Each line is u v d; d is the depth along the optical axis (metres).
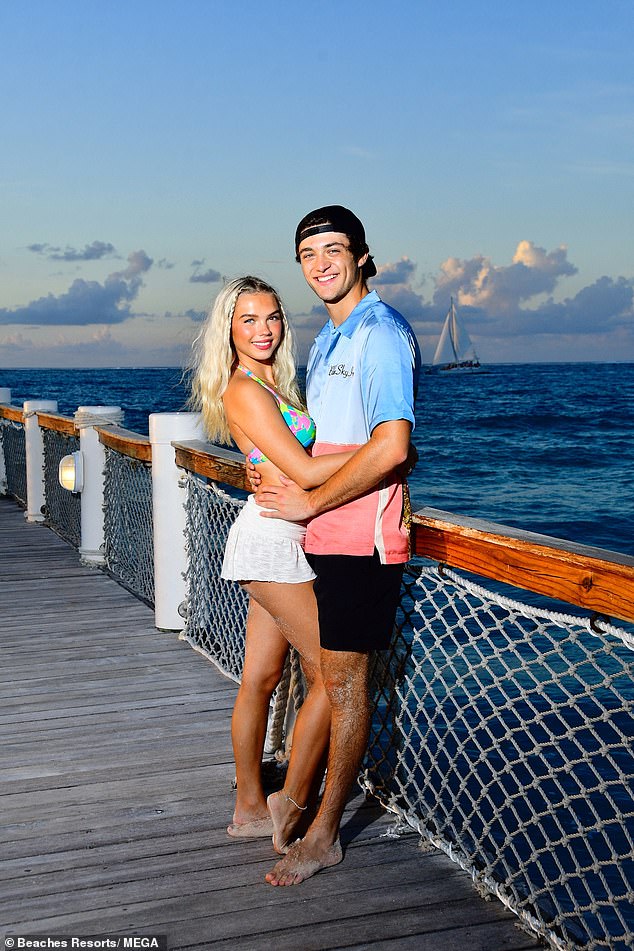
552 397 65.38
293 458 2.48
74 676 4.37
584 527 19.36
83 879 2.62
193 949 2.29
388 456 2.31
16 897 2.53
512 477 26.55
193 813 3.03
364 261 2.58
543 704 5.44
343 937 2.34
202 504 4.70
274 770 3.22
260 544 2.64
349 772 2.63
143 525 5.73
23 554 7.05
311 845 2.64
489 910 2.47
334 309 2.60
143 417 55.25
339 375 2.50
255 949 2.29
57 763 3.42
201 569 4.79
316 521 2.54
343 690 2.56
